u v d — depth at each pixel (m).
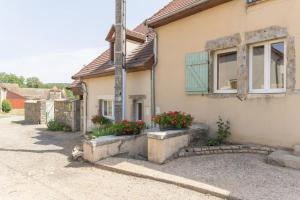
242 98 7.64
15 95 63.91
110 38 13.34
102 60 15.19
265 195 4.50
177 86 9.62
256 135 7.31
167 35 10.04
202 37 8.76
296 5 6.55
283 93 6.77
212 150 7.20
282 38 6.93
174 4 10.89
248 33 7.50
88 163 7.64
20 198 5.09
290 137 6.61
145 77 10.97
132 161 7.23
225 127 8.05
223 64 8.47
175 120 7.66
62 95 46.28
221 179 5.38
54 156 8.97
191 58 9.07
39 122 24.69
